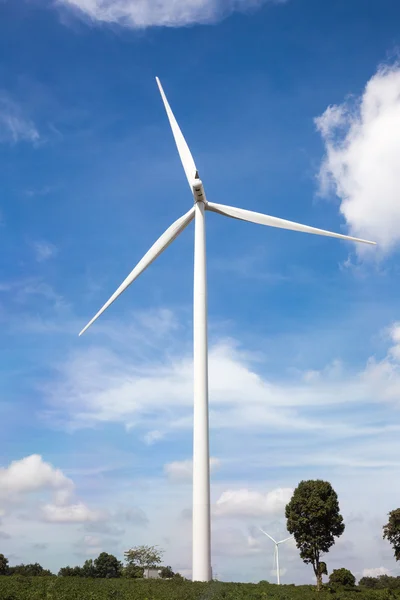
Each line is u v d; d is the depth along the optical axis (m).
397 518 63.91
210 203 42.53
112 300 42.50
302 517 59.94
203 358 37.34
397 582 87.56
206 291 39.34
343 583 71.44
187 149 44.47
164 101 47.78
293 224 43.59
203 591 29.72
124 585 32.59
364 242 43.78
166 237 42.62
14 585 31.44
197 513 33.84
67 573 73.88
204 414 35.88
